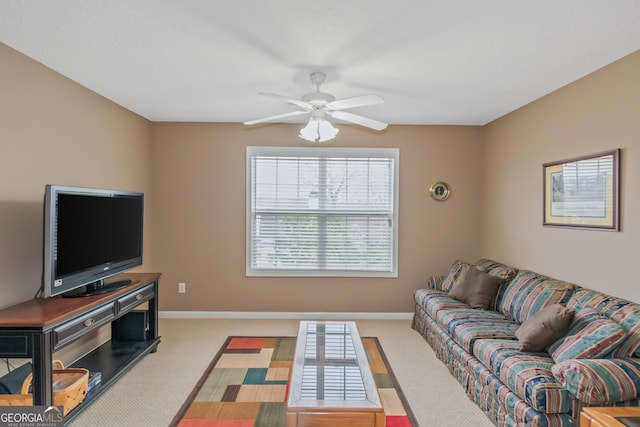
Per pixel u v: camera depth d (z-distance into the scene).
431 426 2.22
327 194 4.31
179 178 4.24
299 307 4.30
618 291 2.40
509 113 3.74
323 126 2.57
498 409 2.18
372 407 1.76
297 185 4.29
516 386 2.00
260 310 4.30
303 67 2.57
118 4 1.78
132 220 3.11
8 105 2.27
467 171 4.31
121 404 2.42
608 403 1.75
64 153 2.79
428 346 3.47
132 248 3.11
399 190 4.29
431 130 4.29
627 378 1.77
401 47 2.24
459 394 2.60
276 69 2.61
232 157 4.25
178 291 4.27
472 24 1.96
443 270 4.32
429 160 4.29
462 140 4.30
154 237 4.25
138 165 3.93
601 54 2.32
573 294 2.62
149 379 2.77
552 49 2.25
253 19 1.92
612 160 2.43
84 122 3.02
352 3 1.77
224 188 4.25
